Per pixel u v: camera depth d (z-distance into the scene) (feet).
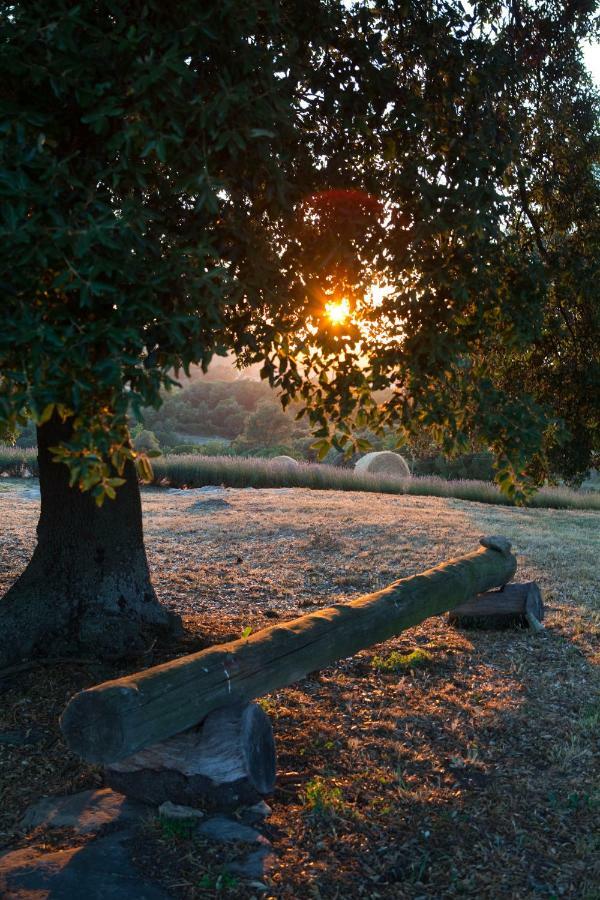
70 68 9.79
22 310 9.04
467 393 14.93
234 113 10.96
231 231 12.68
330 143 14.89
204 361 11.21
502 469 14.96
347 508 51.39
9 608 19.13
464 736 16.55
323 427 14.39
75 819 12.28
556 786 14.47
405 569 34.17
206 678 12.75
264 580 31.65
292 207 13.33
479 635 24.34
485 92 15.21
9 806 13.05
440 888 11.17
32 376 9.28
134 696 11.46
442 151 14.78
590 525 49.80
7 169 9.11
